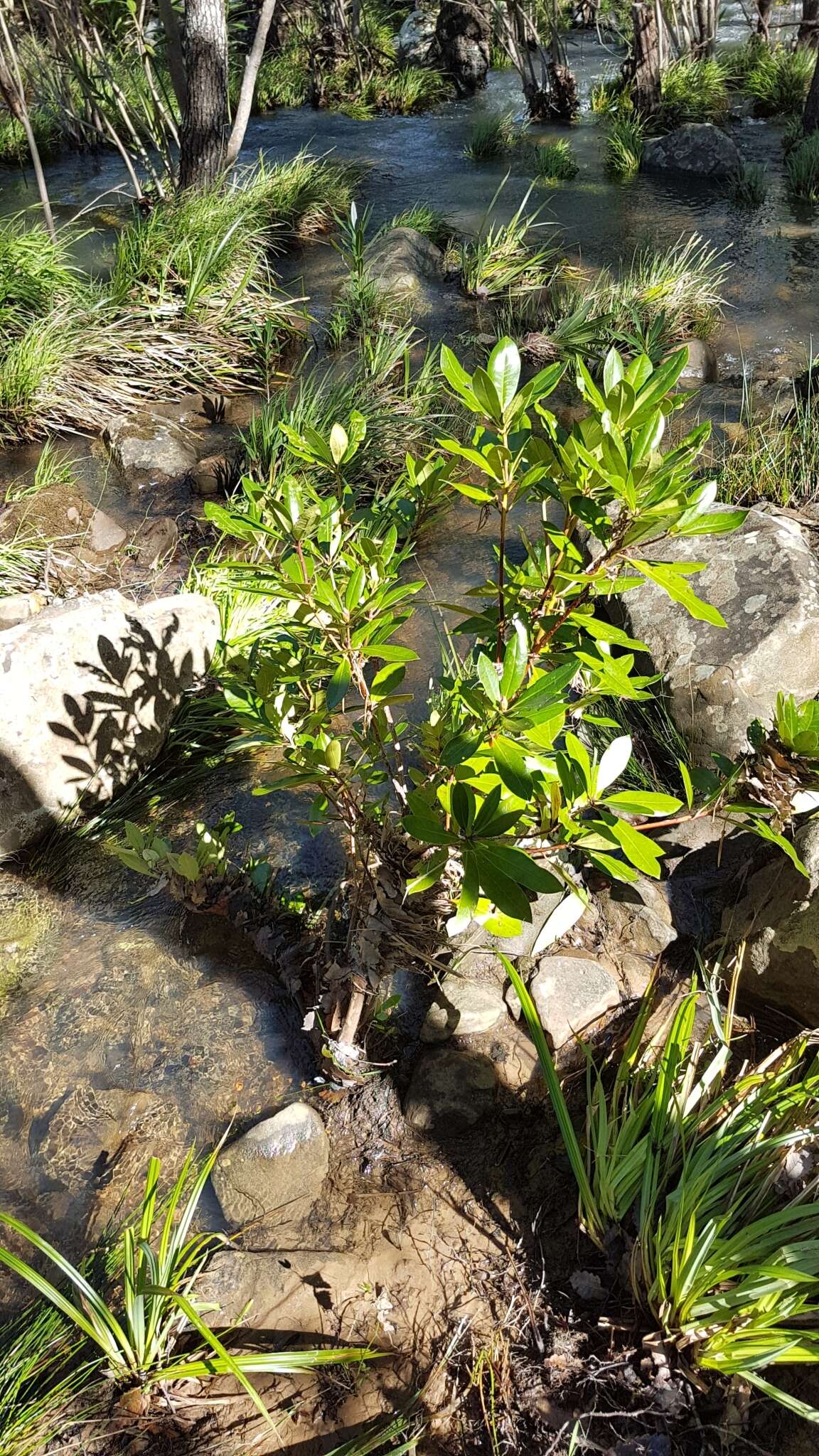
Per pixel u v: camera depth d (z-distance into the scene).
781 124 12.08
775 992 2.48
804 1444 1.82
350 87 14.30
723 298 7.53
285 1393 2.00
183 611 3.60
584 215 9.55
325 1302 2.11
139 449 5.46
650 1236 2.06
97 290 6.74
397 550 4.53
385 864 2.00
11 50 7.05
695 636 3.36
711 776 2.01
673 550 3.71
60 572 4.49
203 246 6.98
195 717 3.61
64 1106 2.50
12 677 3.11
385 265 7.80
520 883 1.53
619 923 2.79
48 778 3.17
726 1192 2.08
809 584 3.41
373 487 5.11
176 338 6.37
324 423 5.30
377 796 3.21
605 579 1.74
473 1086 2.45
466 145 12.07
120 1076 2.56
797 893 2.46
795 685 3.23
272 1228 2.24
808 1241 1.91
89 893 3.08
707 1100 2.27
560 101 12.84
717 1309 1.89
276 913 2.93
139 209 9.27
